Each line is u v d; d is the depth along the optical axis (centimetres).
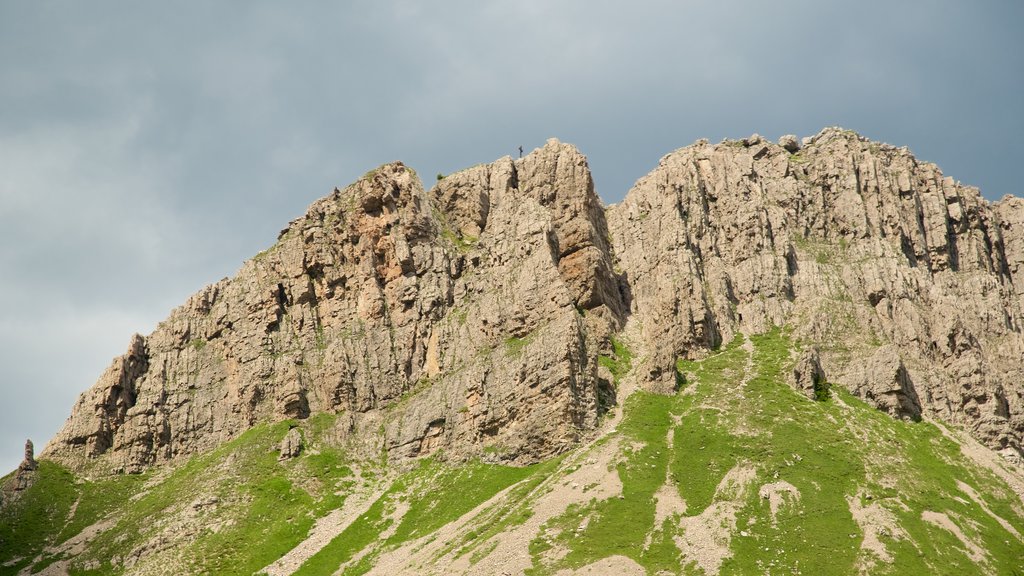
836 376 19738
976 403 19175
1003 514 15550
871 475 16175
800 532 14500
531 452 18512
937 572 13638
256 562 17488
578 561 14025
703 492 15738
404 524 17675
